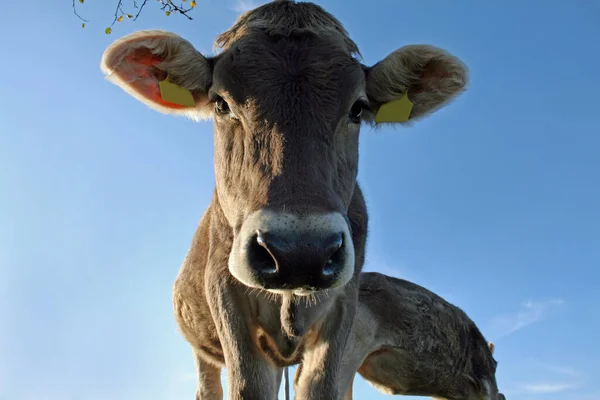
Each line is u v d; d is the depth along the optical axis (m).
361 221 1.10
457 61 1.05
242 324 1.02
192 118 1.08
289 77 0.87
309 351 1.05
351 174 0.93
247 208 0.81
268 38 0.92
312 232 0.74
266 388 1.03
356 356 1.78
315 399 1.00
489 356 2.09
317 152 0.82
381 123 1.13
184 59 0.99
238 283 1.02
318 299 0.99
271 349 1.05
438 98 1.12
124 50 0.97
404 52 1.05
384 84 1.06
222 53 0.98
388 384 1.99
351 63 0.93
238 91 0.89
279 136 0.82
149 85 1.04
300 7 1.00
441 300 1.99
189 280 1.30
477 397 2.04
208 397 1.46
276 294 1.00
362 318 1.79
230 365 1.02
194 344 1.40
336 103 0.88
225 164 0.92
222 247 1.04
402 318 1.87
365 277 1.87
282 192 0.77
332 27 0.98
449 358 1.96
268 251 0.74
